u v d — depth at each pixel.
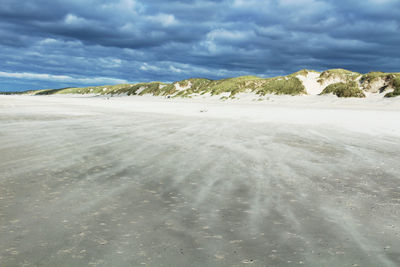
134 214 4.56
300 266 3.12
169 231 3.95
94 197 5.34
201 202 5.23
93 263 3.08
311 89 111.31
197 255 3.30
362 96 82.06
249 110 41.84
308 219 4.52
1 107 31.53
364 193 6.02
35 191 5.58
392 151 11.49
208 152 10.33
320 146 12.37
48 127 15.98
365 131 18.16
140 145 11.34
